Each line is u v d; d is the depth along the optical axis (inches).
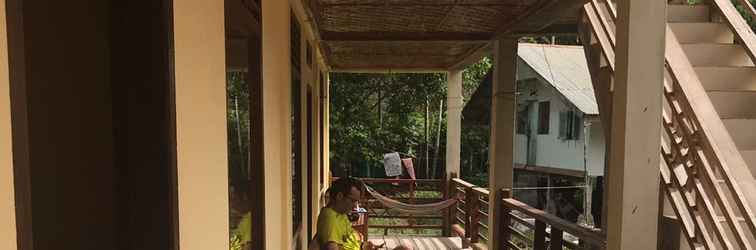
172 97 36.6
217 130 51.4
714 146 95.3
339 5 154.0
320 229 107.1
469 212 253.8
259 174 75.9
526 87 452.1
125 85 35.6
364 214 229.0
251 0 73.4
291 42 121.5
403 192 435.2
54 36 32.7
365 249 137.1
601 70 127.3
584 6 136.6
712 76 121.5
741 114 116.5
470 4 150.7
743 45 120.7
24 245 22.6
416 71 299.4
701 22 138.3
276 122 93.7
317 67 214.7
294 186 139.4
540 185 434.6
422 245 256.5
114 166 35.5
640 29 78.1
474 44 212.4
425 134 542.0
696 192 99.8
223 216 54.1
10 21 21.7
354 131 531.5
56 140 32.9
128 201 35.9
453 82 297.4
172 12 36.9
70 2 33.4
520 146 467.2
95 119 34.9
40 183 31.9
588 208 363.3
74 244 33.9
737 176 96.9
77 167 34.0
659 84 78.4
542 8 141.5
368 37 199.2
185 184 40.1
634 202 78.5
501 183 185.0
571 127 392.2
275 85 92.2
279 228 98.6
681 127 105.8
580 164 382.9
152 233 36.0
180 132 39.0
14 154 21.9
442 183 313.0
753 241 105.7
